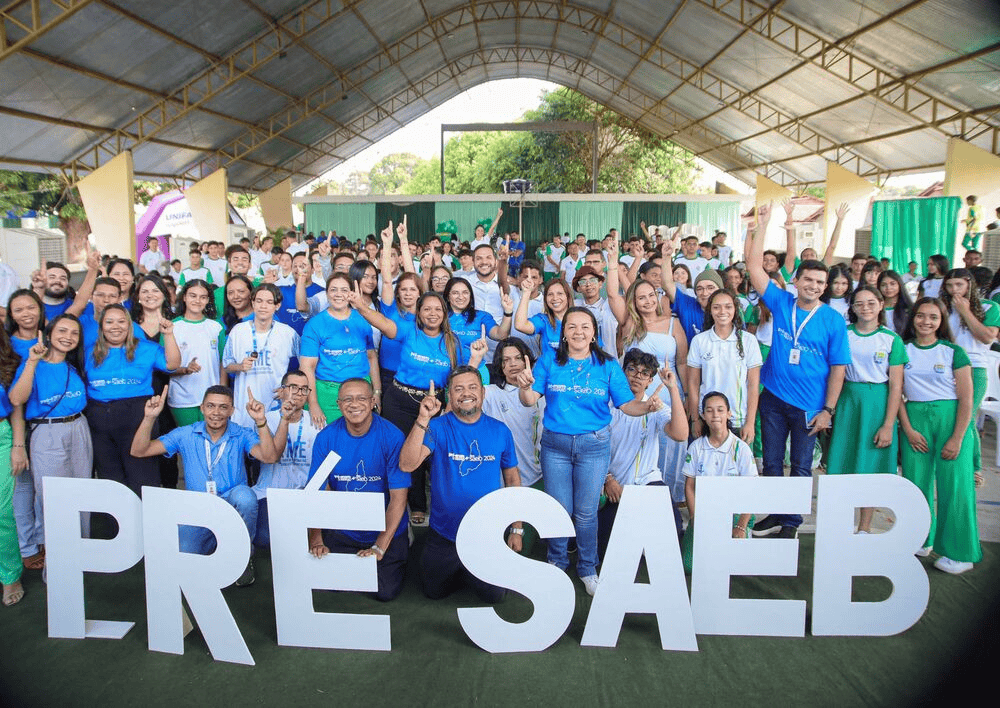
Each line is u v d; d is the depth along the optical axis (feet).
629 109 85.35
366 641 9.63
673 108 73.20
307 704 8.55
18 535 11.51
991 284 23.08
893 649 9.57
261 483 12.75
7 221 58.95
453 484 10.79
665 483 13.57
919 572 9.67
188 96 47.29
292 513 9.49
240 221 64.23
